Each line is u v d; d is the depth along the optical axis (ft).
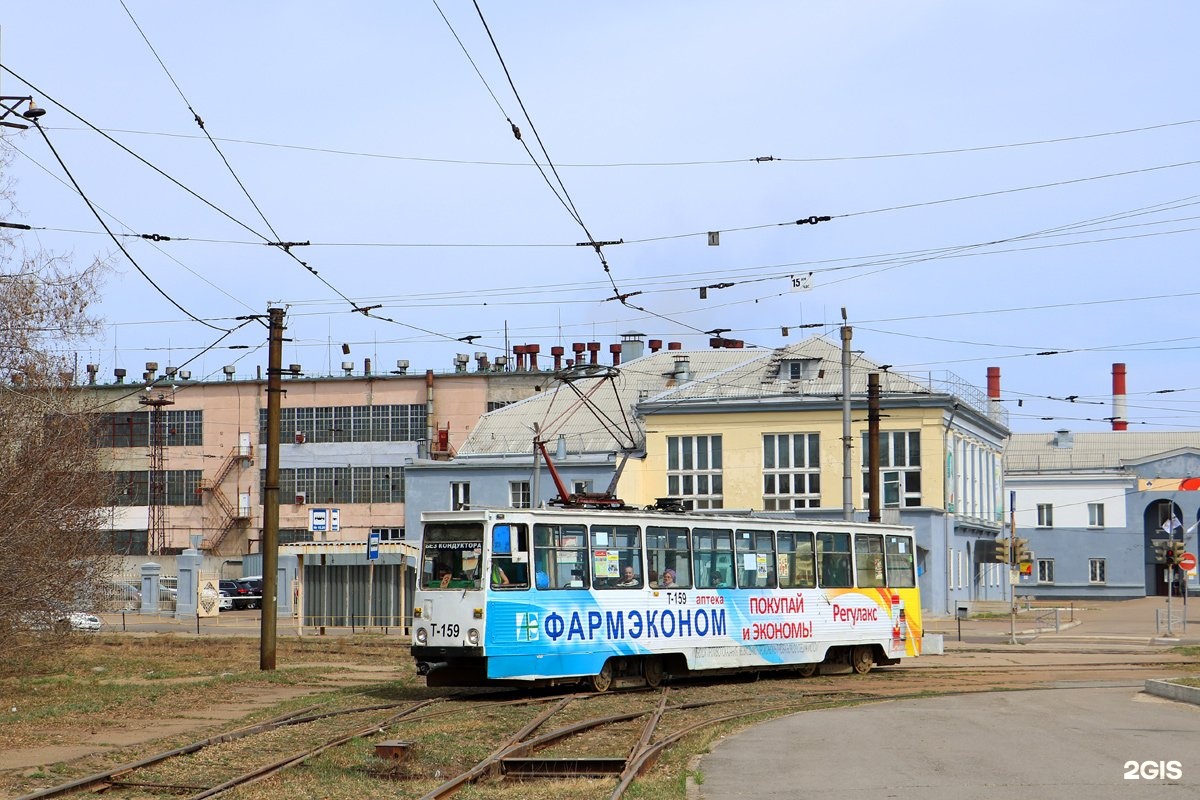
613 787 43.01
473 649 74.74
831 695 80.33
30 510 82.23
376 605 156.04
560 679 80.53
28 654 92.43
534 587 77.36
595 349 281.13
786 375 204.54
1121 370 307.37
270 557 96.17
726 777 45.50
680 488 202.69
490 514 76.18
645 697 77.51
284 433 282.56
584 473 203.41
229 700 75.25
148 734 59.31
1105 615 201.87
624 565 82.74
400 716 63.31
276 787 43.14
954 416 201.46
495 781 45.62
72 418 89.35
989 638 143.43
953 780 43.98
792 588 94.22
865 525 101.45
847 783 43.68
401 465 277.03
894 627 102.42
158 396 287.69
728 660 88.43
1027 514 272.10
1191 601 253.24
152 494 285.23
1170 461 266.36
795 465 198.18
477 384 276.21
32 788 43.55
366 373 288.71
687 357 238.89
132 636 138.31
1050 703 71.87
